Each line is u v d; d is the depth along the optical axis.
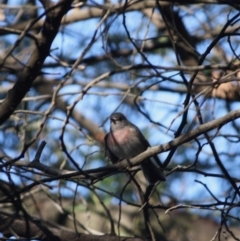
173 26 9.79
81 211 14.76
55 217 14.58
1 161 9.09
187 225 14.93
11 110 8.62
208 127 8.58
